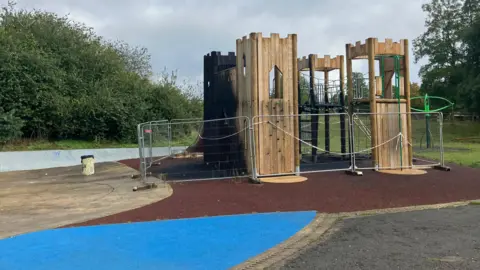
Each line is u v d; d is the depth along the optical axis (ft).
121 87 89.61
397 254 18.12
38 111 72.69
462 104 161.17
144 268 17.06
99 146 78.43
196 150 64.28
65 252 19.04
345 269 16.53
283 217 25.62
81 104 78.64
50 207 29.63
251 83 41.11
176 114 94.89
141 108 87.61
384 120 45.78
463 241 19.74
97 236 21.59
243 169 42.70
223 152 47.37
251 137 39.58
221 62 52.01
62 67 84.02
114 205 29.76
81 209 28.63
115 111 82.99
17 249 19.49
